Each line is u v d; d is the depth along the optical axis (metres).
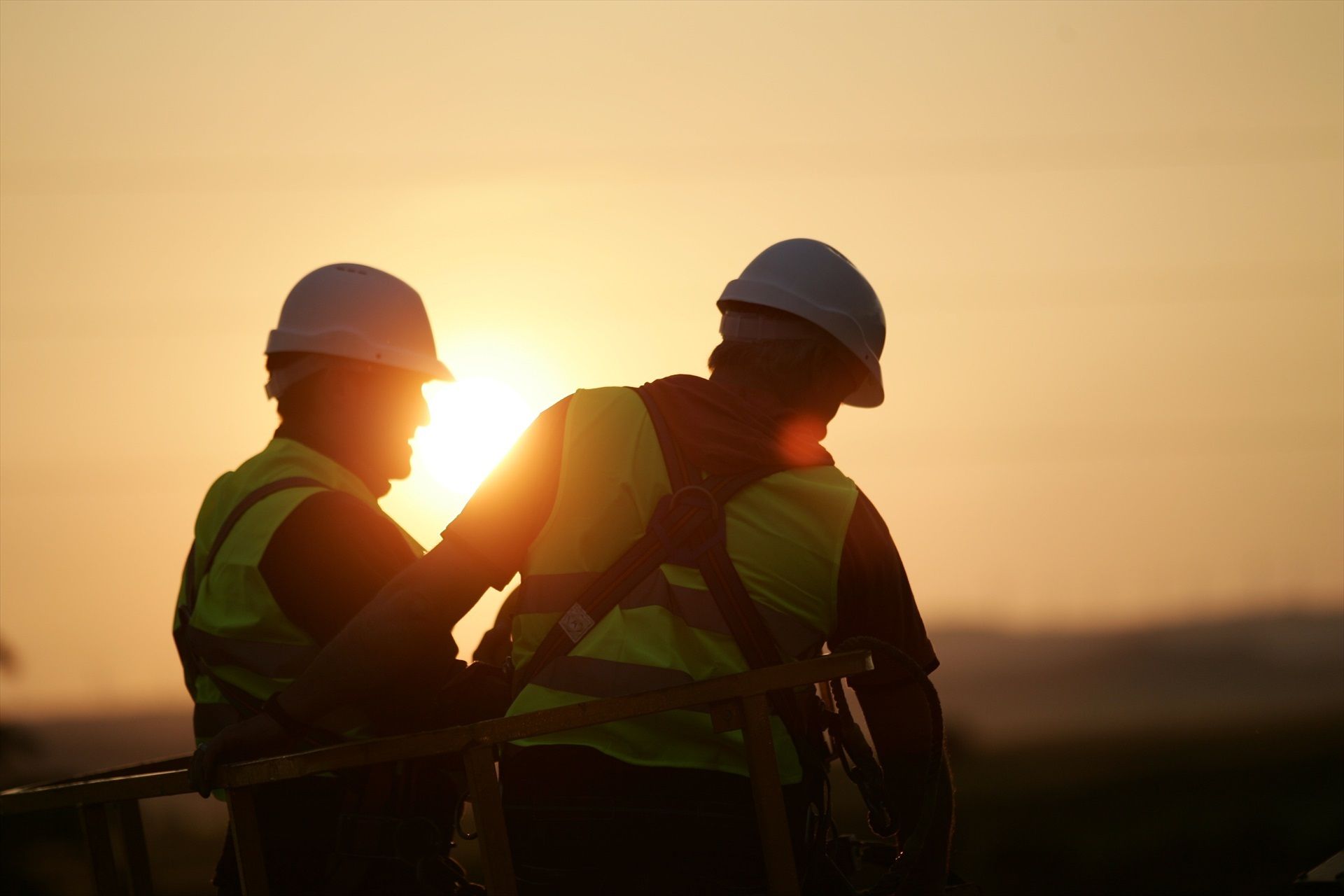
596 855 5.12
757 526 5.29
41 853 30.38
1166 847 26.88
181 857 34.12
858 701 5.68
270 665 6.72
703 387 5.62
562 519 5.41
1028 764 51.19
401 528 7.30
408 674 6.53
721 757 5.22
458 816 6.95
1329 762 41.66
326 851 6.88
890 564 5.53
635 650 5.15
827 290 5.84
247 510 7.00
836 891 5.59
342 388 7.59
